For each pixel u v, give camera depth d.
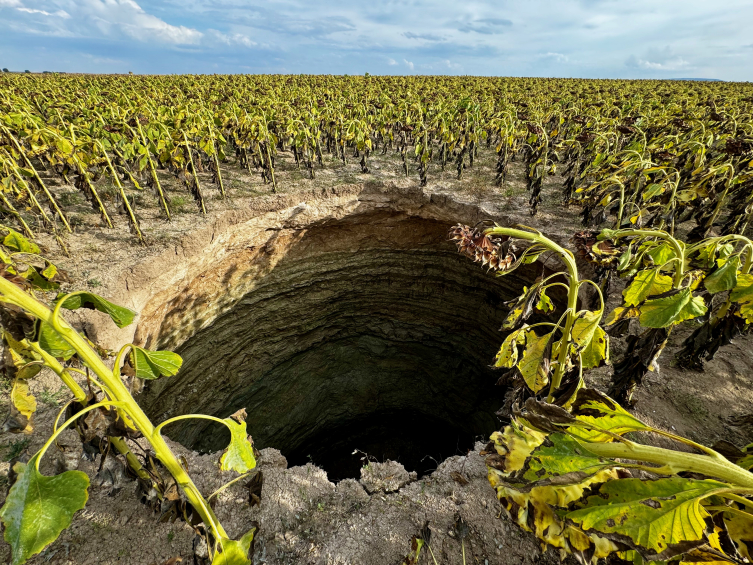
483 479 3.75
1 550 3.17
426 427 15.19
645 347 3.77
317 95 24.11
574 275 2.43
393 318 13.24
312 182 11.54
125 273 6.99
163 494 2.56
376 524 3.43
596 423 1.47
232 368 10.56
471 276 11.51
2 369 2.03
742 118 11.86
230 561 1.97
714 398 4.54
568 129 14.29
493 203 10.35
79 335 1.62
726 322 4.00
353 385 14.37
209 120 11.24
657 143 8.39
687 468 1.17
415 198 11.02
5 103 11.45
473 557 3.13
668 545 1.10
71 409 2.15
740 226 6.40
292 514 3.54
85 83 28.11
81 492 1.38
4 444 3.89
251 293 10.37
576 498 1.37
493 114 16.42
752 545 1.37
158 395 7.94
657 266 2.82
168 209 8.92
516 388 3.73
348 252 11.73
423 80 39.25
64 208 9.32
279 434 12.61
